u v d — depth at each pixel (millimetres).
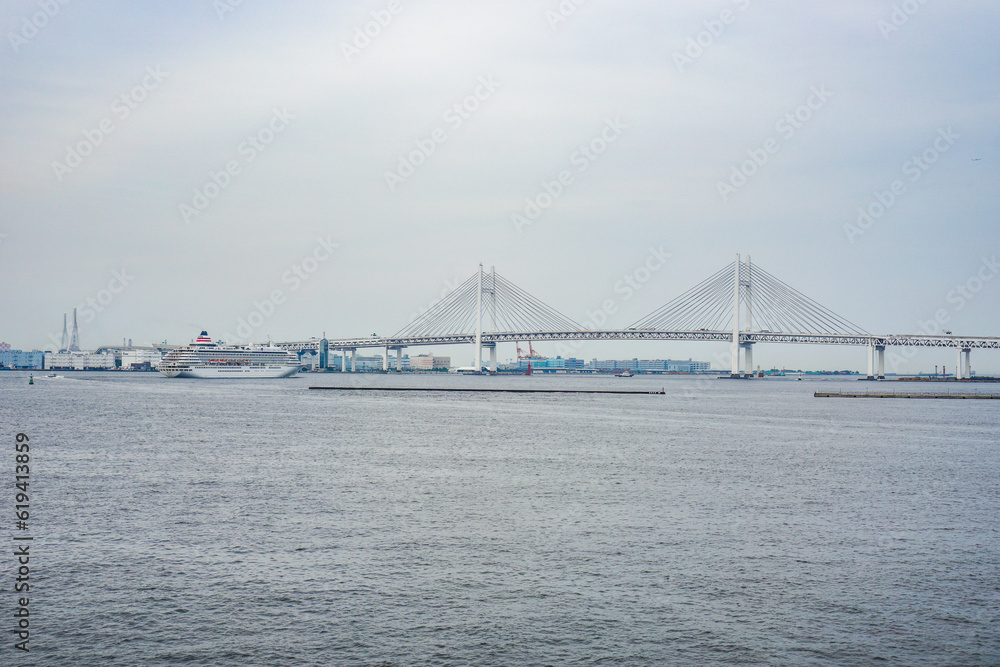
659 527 35312
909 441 74250
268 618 23906
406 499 41250
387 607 24828
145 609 24531
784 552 31266
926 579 27953
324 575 27781
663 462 56938
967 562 30078
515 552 30859
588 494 43250
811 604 25406
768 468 54219
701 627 23516
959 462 58562
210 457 57125
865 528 35594
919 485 47688
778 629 23422
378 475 49281
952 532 34969
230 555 30141
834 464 56719
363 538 32812
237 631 22969
